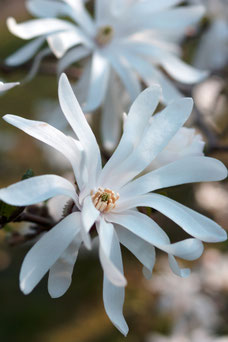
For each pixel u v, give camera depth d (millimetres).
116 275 409
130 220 457
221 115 925
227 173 460
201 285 844
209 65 859
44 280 1010
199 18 658
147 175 467
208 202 772
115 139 653
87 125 453
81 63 711
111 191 460
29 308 969
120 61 631
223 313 851
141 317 868
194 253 436
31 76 615
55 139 445
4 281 954
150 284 839
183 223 452
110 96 647
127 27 647
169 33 660
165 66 646
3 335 937
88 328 954
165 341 834
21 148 1003
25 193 424
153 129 465
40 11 625
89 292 979
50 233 439
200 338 830
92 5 780
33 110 1075
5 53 1161
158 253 836
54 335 953
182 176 466
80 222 444
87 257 947
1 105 1077
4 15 1239
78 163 450
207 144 744
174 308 842
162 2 652
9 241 560
